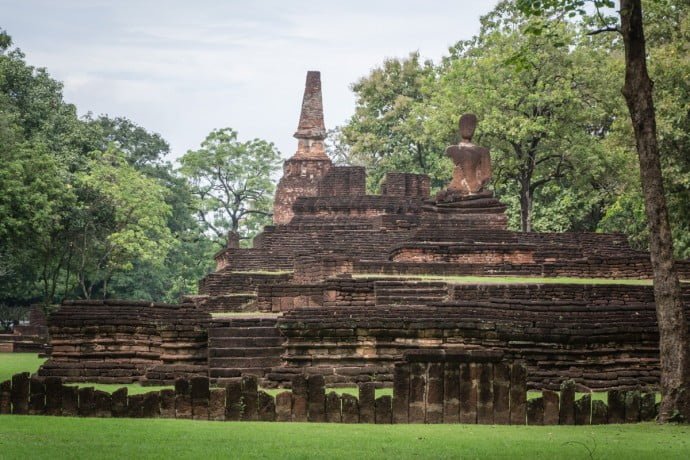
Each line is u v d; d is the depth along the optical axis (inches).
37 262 2198.6
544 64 2052.2
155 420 695.7
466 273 1416.1
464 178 1691.7
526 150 2106.3
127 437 621.9
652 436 657.0
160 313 1031.0
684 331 757.3
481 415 710.5
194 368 977.5
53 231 2144.4
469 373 713.6
